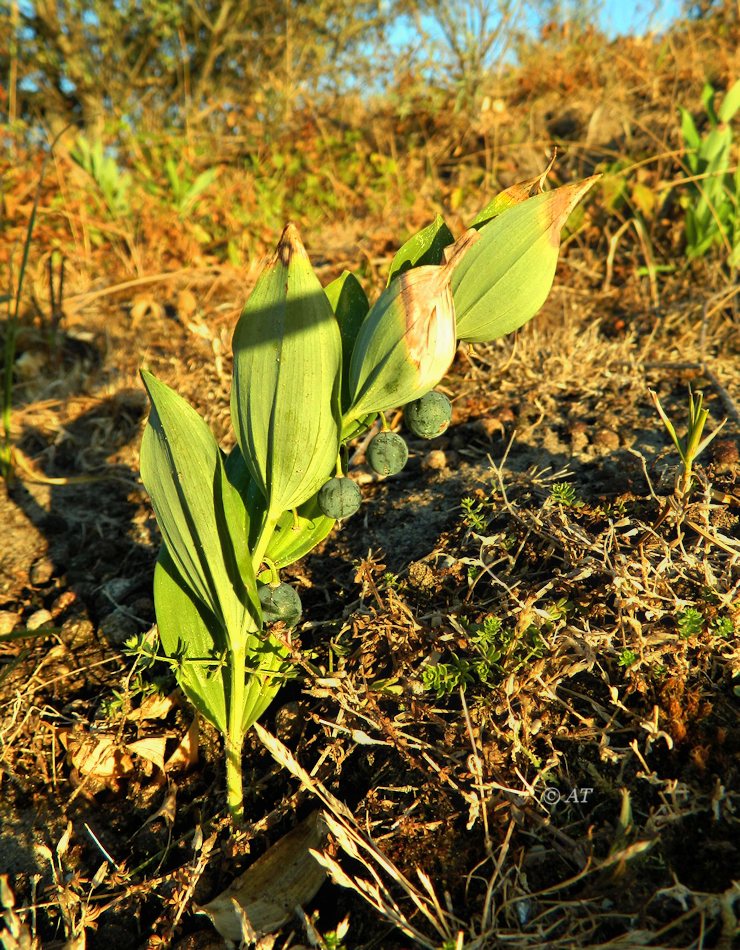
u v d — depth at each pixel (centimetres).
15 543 29
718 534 20
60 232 55
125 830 20
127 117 111
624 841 14
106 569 28
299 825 18
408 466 28
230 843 18
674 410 28
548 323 37
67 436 37
